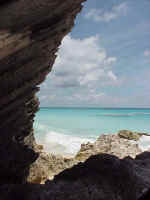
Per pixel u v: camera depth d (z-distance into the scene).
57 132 39.50
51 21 5.33
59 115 102.44
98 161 5.53
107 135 18.08
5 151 6.85
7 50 4.42
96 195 4.17
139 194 4.72
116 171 5.12
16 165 6.99
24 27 4.23
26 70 6.82
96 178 4.84
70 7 5.68
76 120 70.62
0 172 6.16
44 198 3.97
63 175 5.45
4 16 3.41
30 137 13.27
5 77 5.83
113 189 4.52
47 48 7.03
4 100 6.43
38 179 11.87
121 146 14.52
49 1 4.12
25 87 7.61
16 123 8.76
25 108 9.54
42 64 7.86
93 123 60.66
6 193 4.08
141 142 19.91
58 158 14.42
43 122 62.78
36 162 12.67
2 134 7.21
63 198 4.00
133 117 79.38
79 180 4.82
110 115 95.00
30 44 5.37
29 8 3.77
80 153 15.92
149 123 59.34
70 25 7.37
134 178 5.30
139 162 8.41
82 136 34.69
